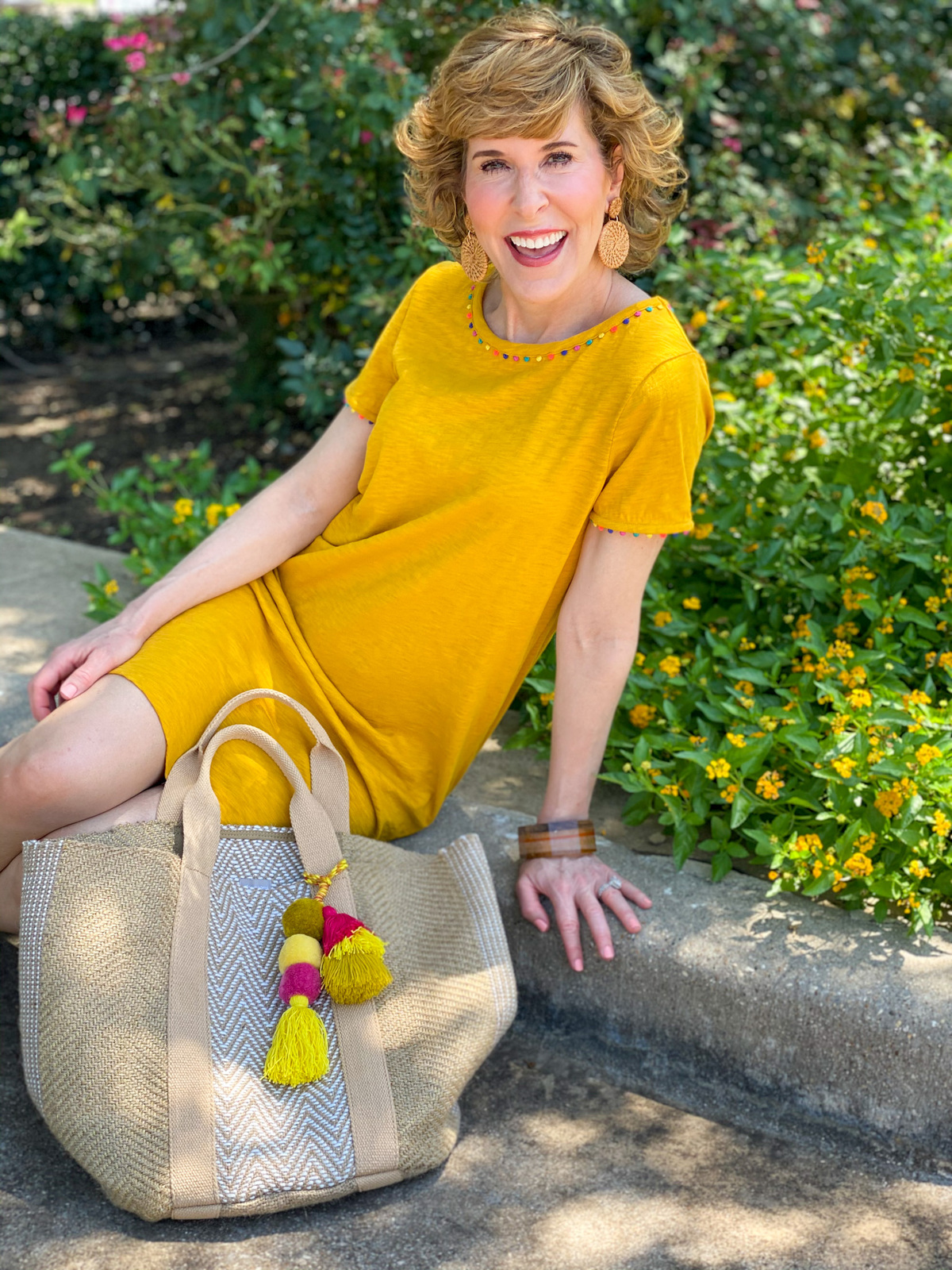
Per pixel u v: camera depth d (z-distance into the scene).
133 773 1.99
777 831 2.25
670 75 4.45
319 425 4.62
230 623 2.20
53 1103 1.77
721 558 2.97
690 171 4.51
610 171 1.99
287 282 4.36
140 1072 1.76
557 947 2.23
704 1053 2.13
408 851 2.22
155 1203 1.72
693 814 2.30
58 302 7.48
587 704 2.13
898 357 2.95
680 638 2.87
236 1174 1.75
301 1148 1.78
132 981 1.81
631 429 1.96
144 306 8.01
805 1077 2.05
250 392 5.46
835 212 4.89
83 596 3.57
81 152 4.98
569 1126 2.06
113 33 6.43
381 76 3.93
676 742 2.40
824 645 2.57
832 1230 1.83
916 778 2.15
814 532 2.93
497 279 2.14
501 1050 2.25
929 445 3.06
